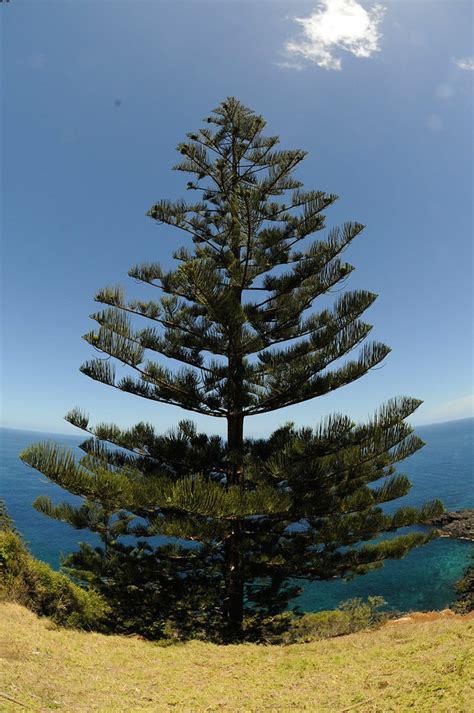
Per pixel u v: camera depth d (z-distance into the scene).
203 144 12.16
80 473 9.27
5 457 117.50
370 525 10.71
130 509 10.18
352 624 11.09
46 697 4.47
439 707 3.41
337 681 5.07
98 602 11.35
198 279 9.38
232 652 7.09
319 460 10.24
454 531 35.66
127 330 10.56
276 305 11.58
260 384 11.25
